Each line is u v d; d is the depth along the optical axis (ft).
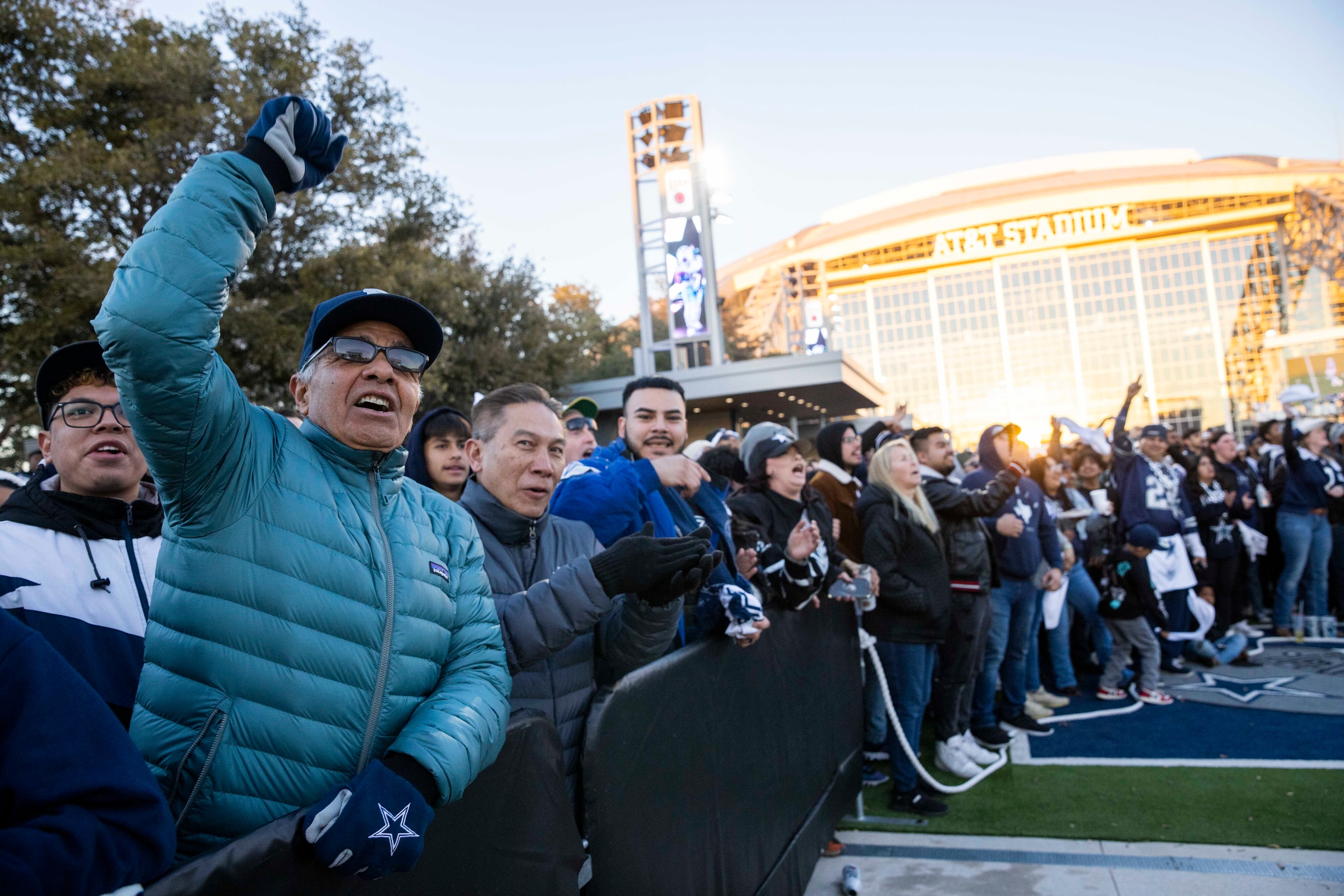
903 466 11.96
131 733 3.62
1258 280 246.88
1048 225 262.26
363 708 3.82
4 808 2.59
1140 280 257.34
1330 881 9.08
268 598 3.63
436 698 4.05
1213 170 252.21
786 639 9.05
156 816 2.76
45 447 6.06
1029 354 263.08
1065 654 18.03
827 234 287.89
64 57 36.65
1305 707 15.43
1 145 34.58
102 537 5.50
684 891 6.23
